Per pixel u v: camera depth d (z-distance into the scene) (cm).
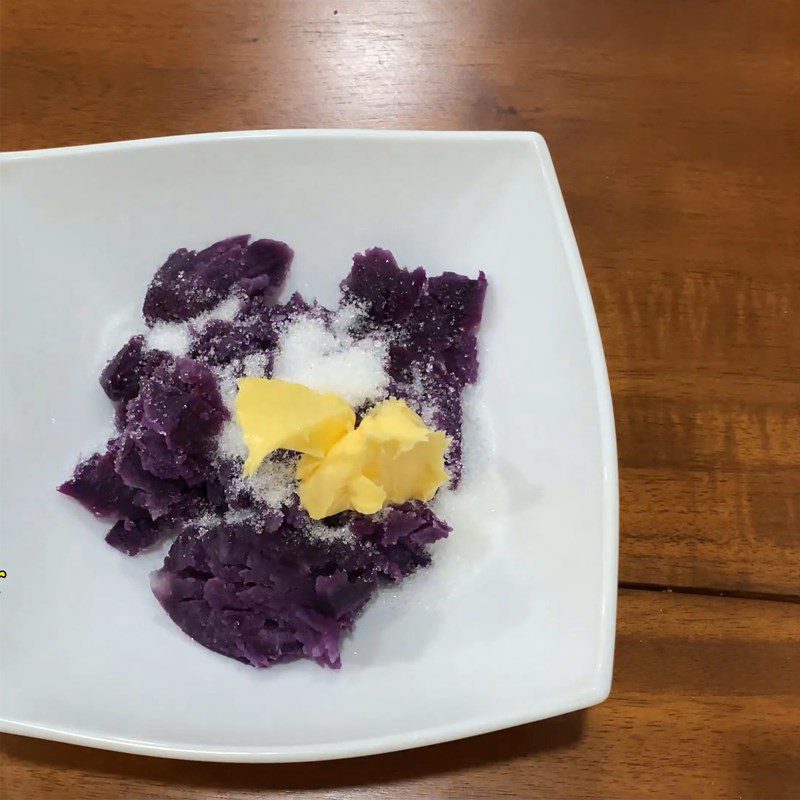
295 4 37
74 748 29
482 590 29
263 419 26
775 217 35
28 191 31
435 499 29
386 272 31
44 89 36
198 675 28
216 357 30
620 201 35
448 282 31
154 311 31
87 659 28
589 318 29
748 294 34
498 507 30
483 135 30
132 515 30
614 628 26
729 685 30
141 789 29
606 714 29
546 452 29
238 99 36
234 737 26
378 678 28
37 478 30
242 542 28
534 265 30
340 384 28
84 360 32
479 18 37
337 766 29
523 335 31
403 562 29
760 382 33
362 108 36
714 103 36
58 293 32
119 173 31
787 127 36
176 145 31
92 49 36
